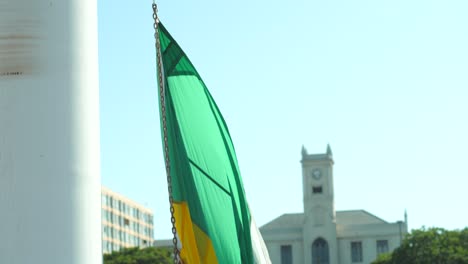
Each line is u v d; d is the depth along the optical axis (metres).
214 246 11.12
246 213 11.38
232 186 11.41
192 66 11.59
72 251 8.98
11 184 8.95
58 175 9.05
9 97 9.11
